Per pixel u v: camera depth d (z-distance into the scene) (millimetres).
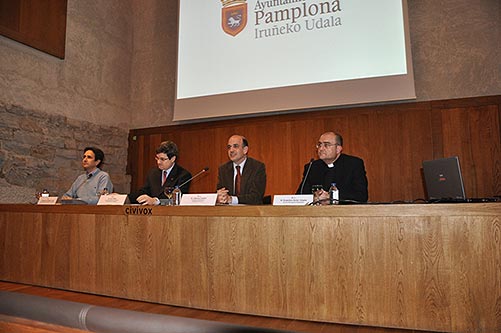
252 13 3926
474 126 3357
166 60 4699
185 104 4133
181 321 1668
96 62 4340
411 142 3506
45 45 3676
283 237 1748
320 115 3797
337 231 1672
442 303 1524
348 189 2590
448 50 3523
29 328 1980
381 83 3404
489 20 3422
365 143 3627
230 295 1816
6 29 3305
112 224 2105
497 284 1468
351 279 1639
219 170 2916
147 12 4832
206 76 4066
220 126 4234
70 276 2193
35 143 3596
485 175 3285
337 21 3594
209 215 1887
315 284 1686
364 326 1614
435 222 1555
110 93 4512
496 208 1489
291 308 1713
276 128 3967
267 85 3789
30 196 3508
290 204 1895
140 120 4754
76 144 4035
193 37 4172
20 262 2365
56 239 2260
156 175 3070
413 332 1536
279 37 3787
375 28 3471
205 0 4160
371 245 1623
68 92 3979
